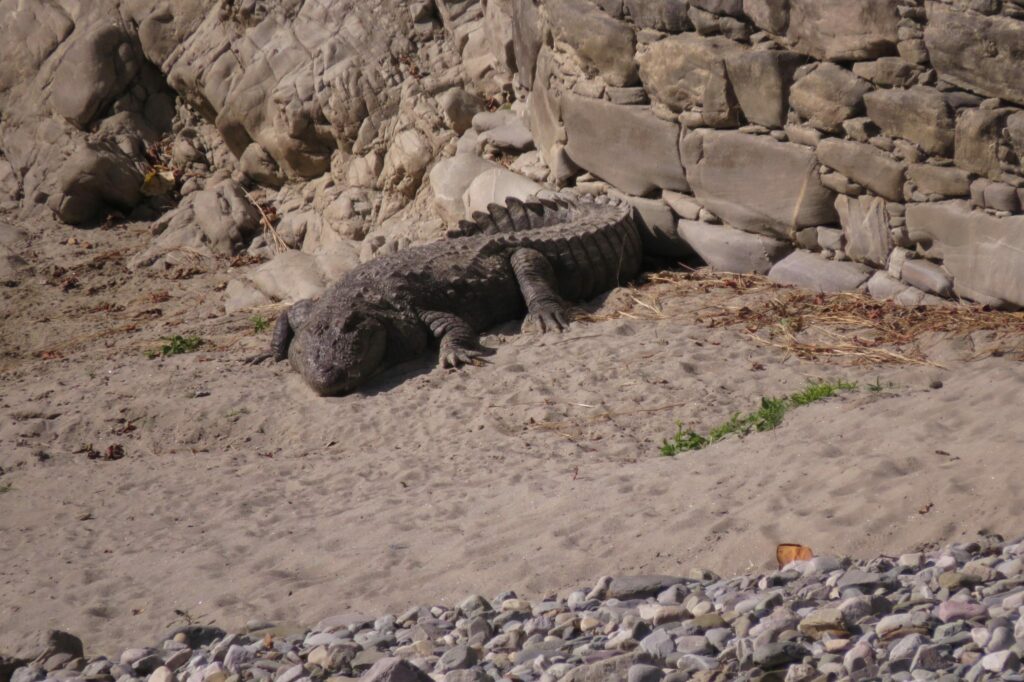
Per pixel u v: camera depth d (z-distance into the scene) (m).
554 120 44.44
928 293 33.75
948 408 25.19
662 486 23.84
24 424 34.38
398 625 19.17
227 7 58.41
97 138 60.38
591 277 39.84
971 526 19.17
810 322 33.97
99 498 28.75
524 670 16.66
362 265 39.31
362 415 32.66
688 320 35.81
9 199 60.53
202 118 61.47
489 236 40.28
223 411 33.91
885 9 32.50
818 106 35.09
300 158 56.03
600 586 19.19
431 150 51.41
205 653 18.86
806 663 15.62
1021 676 14.35
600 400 30.88
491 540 22.03
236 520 26.00
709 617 17.34
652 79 39.81
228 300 48.22
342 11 55.97
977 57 30.73
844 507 20.64
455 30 54.16
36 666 18.98
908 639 15.59
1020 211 31.03
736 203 38.44
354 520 24.80
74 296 51.81
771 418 26.89
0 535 26.28
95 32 60.88
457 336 36.19
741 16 36.69
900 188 33.72
